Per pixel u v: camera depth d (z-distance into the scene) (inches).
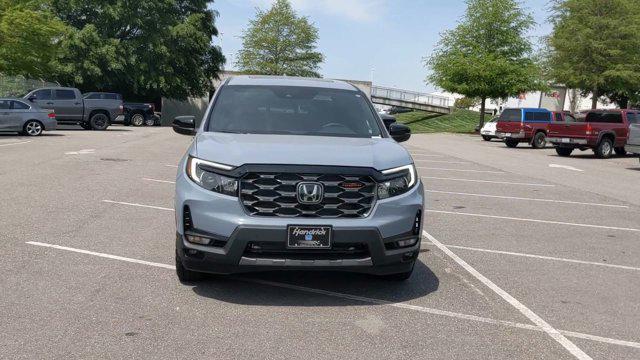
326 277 220.4
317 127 225.6
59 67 1550.2
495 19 1740.9
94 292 194.5
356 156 191.3
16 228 281.1
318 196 180.9
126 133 1089.4
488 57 1726.1
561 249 283.7
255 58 2610.7
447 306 192.7
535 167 728.3
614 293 214.2
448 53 1802.4
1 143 750.5
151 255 242.8
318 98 242.7
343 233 179.8
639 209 416.2
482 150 1048.8
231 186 182.5
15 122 901.8
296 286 208.4
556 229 334.0
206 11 2014.0
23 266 221.0
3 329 161.6
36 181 429.4
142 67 1717.5
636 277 237.9
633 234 326.3
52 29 1337.4
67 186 412.8
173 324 169.0
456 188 502.0
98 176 471.2
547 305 197.5
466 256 263.0
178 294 195.5
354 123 231.5
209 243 183.3
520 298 204.1
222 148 193.8
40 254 238.2
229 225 179.3
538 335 170.1
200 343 156.3
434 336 166.4
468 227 331.3
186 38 1814.7
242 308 184.2
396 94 2827.3
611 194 493.7
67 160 575.5
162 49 1734.7
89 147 736.3
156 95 1918.1
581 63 1646.2
